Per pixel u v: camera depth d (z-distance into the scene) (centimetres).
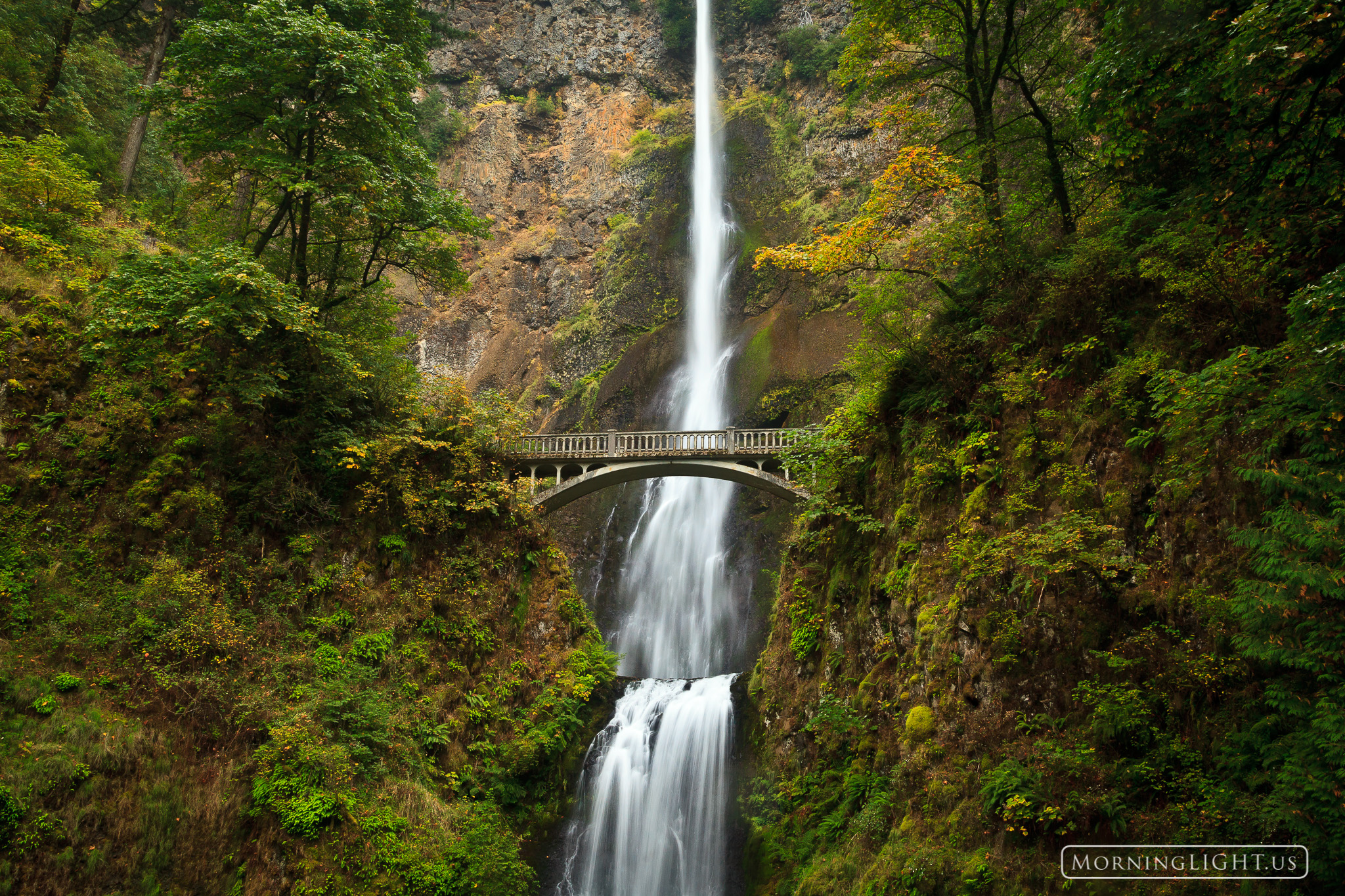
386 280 2417
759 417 4181
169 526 1692
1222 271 1198
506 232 5991
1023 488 1406
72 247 1941
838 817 1567
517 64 6550
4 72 2305
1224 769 999
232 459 1845
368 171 1980
